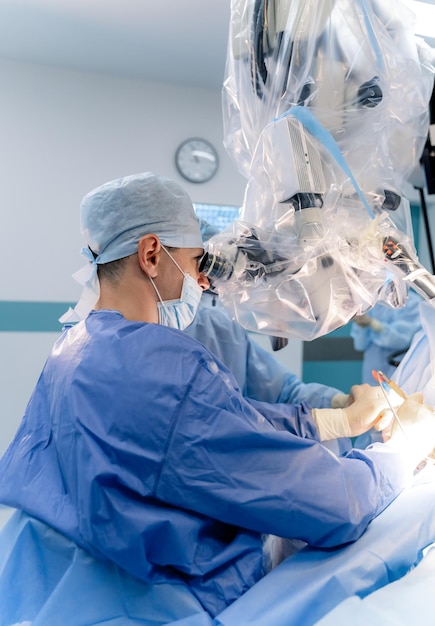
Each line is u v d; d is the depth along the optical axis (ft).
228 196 11.80
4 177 10.31
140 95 11.05
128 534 2.45
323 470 2.71
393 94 3.01
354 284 2.99
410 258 2.98
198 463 2.55
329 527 2.66
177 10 7.92
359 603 2.44
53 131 10.53
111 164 10.95
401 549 2.79
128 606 2.59
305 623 2.51
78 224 10.77
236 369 4.82
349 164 3.00
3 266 10.39
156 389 2.59
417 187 4.46
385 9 2.96
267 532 2.68
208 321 4.83
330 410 3.50
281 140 2.87
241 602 2.57
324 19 2.84
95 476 2.47
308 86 2.91
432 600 2.48
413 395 3.40
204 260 2.95
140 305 3.13
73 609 2.58
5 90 10.18
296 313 3.04
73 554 2.73
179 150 11.30
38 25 8.56
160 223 3.13
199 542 2.70
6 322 10.44
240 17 3.14
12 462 3.12
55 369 3.04
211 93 11.55
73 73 10.57
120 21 8.33
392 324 11.59
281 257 2.93
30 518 2.90
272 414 3.35
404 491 3.30
